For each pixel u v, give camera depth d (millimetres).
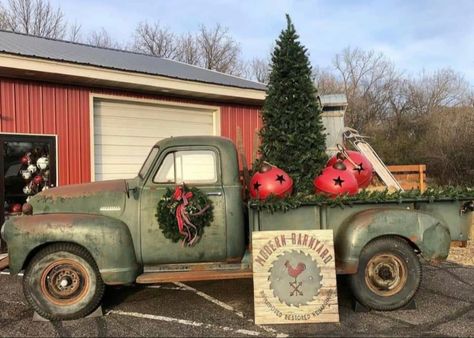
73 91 8703
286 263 4488
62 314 4527
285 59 6297
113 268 4520
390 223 4672
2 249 7668
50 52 9008
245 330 4254
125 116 9523
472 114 23906
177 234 4609
